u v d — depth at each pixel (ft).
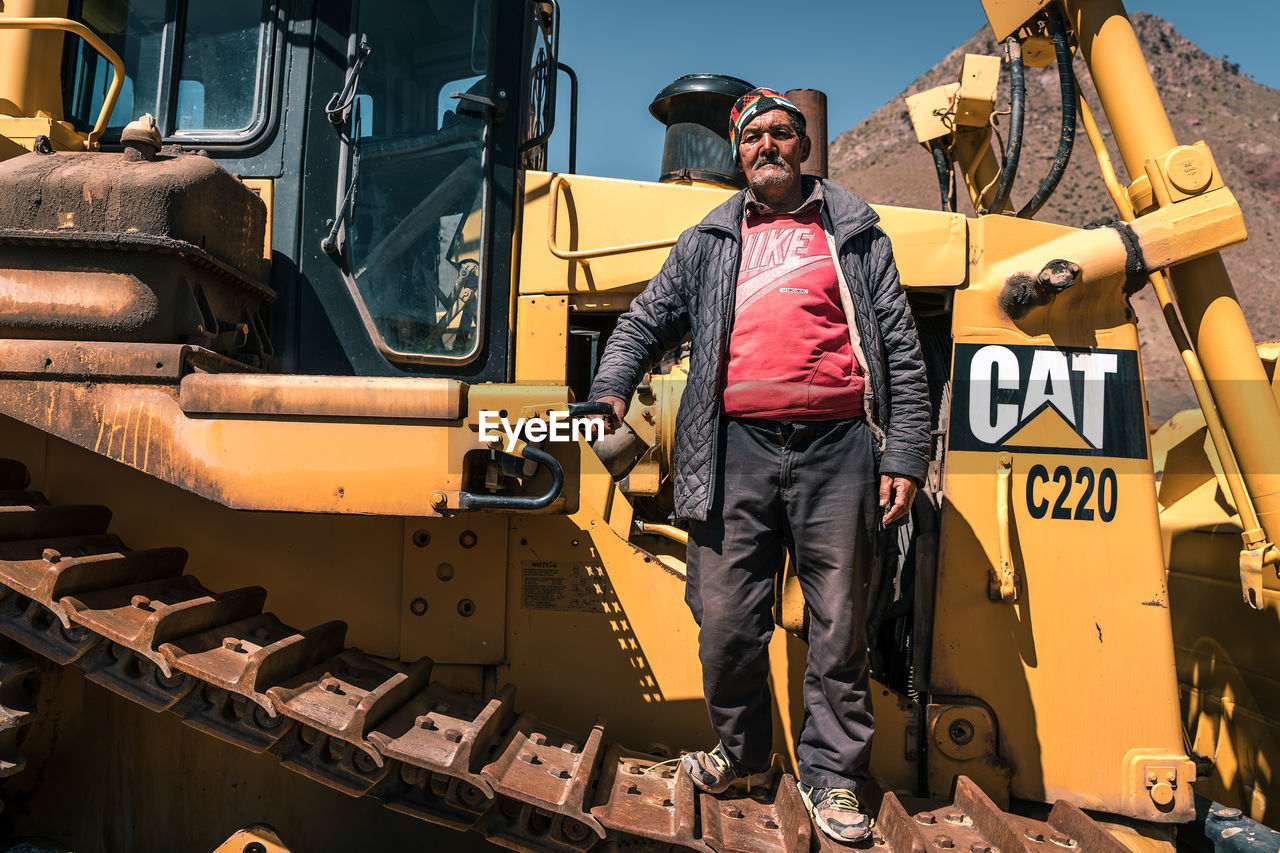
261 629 6.38
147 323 6.00
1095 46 7.97
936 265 7.57
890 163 343.26
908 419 6.18
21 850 6.73
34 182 6.04
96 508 6.91
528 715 6.93
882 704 7.31
